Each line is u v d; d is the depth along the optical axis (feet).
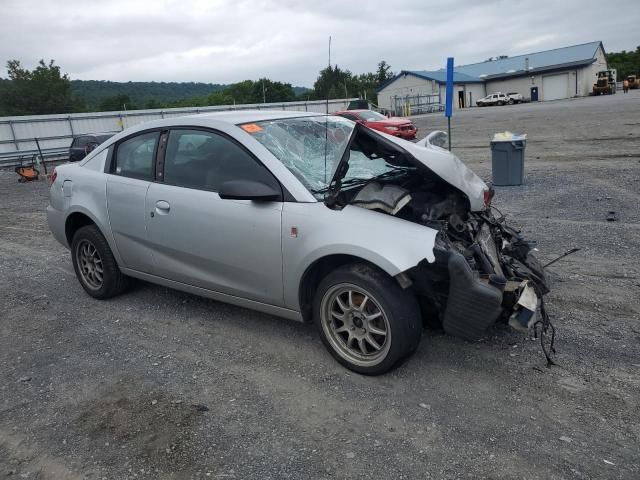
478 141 63.57
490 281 10.52
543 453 8.64
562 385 10.50
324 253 10.85
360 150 13.10
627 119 71.46
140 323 14.65
